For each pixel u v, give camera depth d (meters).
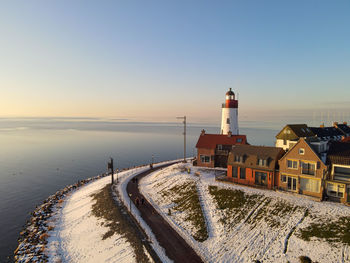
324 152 40.72
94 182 70.94
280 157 44.91
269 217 34.69
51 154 133.25
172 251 30.06
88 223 42.31
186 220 38.22
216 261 28.11
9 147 158.38
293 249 28.25
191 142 188.75
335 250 26.92
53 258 33.97
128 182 60.88
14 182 79.94
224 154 60.50
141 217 39.75
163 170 65.69
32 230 44.09
